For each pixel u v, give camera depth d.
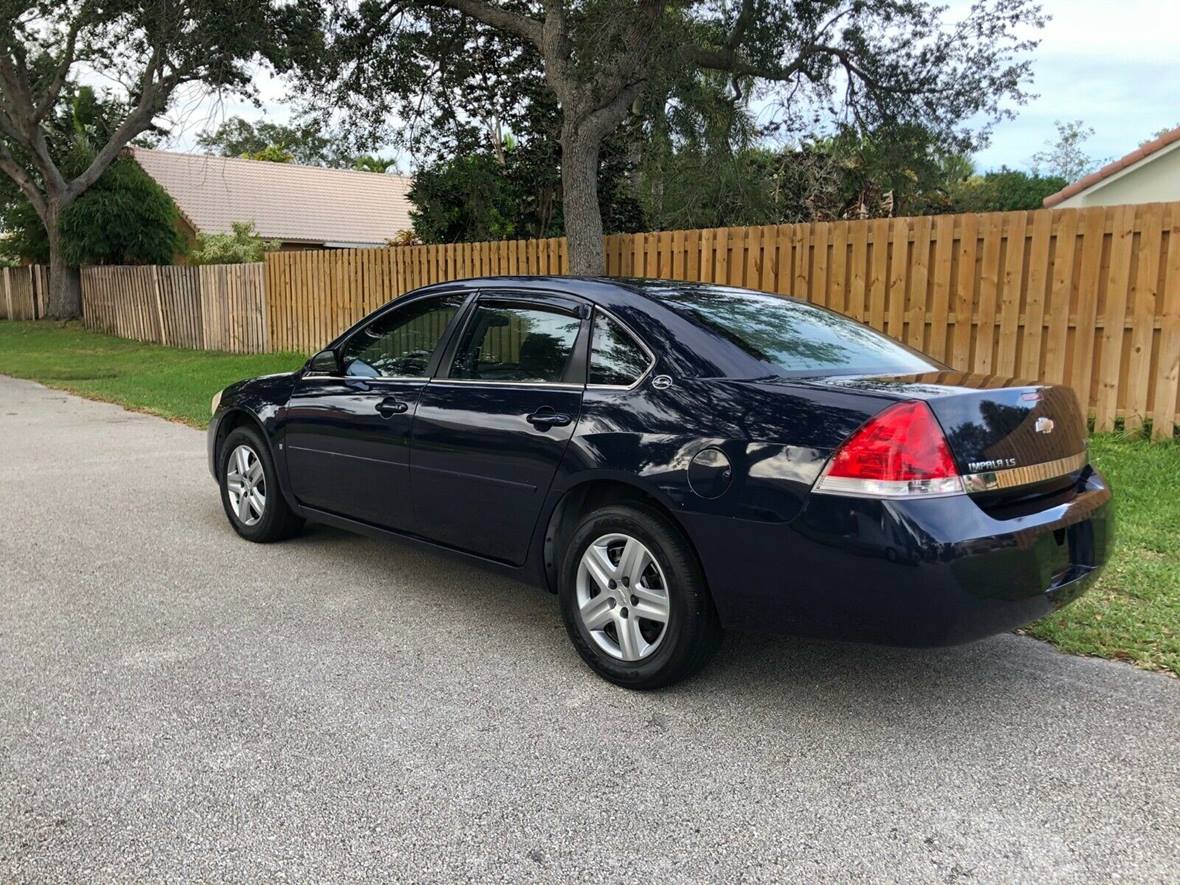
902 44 15.21
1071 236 7.32
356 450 4.78
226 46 15.91
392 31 15.66
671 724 3.38
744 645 4.16
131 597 4.73
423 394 4.43
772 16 14.09
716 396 3.41
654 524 3.48
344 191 39.69
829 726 3.36
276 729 3.30
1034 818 2.76
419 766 3.06
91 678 3.72
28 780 2.94
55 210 25.09
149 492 7.20
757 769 3.05
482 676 3.79
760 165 17.33
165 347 20.09
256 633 4.25
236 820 2.73
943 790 2.92
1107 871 2.50
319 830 2.69
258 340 17.23
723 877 2.49
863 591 3.02
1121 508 5.78
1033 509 3.23
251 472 5.75
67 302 25.73
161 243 26.11
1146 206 6.96
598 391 3.75
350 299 14.66
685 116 13.93
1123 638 4.07
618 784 2.96
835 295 8.70
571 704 3.54
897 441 2.98
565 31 12.73
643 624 3.64
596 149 12.09
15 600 4.67
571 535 3.91
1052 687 3.68
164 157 36.62
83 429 10.38
